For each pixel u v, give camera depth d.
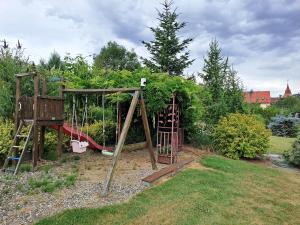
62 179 6.36
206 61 17.16
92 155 9.63
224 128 11.89
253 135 11.71
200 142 12.73
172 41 21.67
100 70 11.59
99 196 5.37
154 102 9.26
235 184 6.91
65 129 8.62
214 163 9.05
